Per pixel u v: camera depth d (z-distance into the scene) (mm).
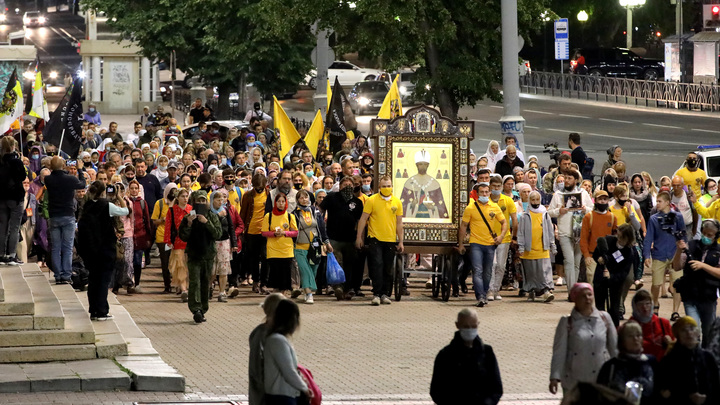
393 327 56906
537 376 46625
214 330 55781
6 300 48906
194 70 149875
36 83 86750
